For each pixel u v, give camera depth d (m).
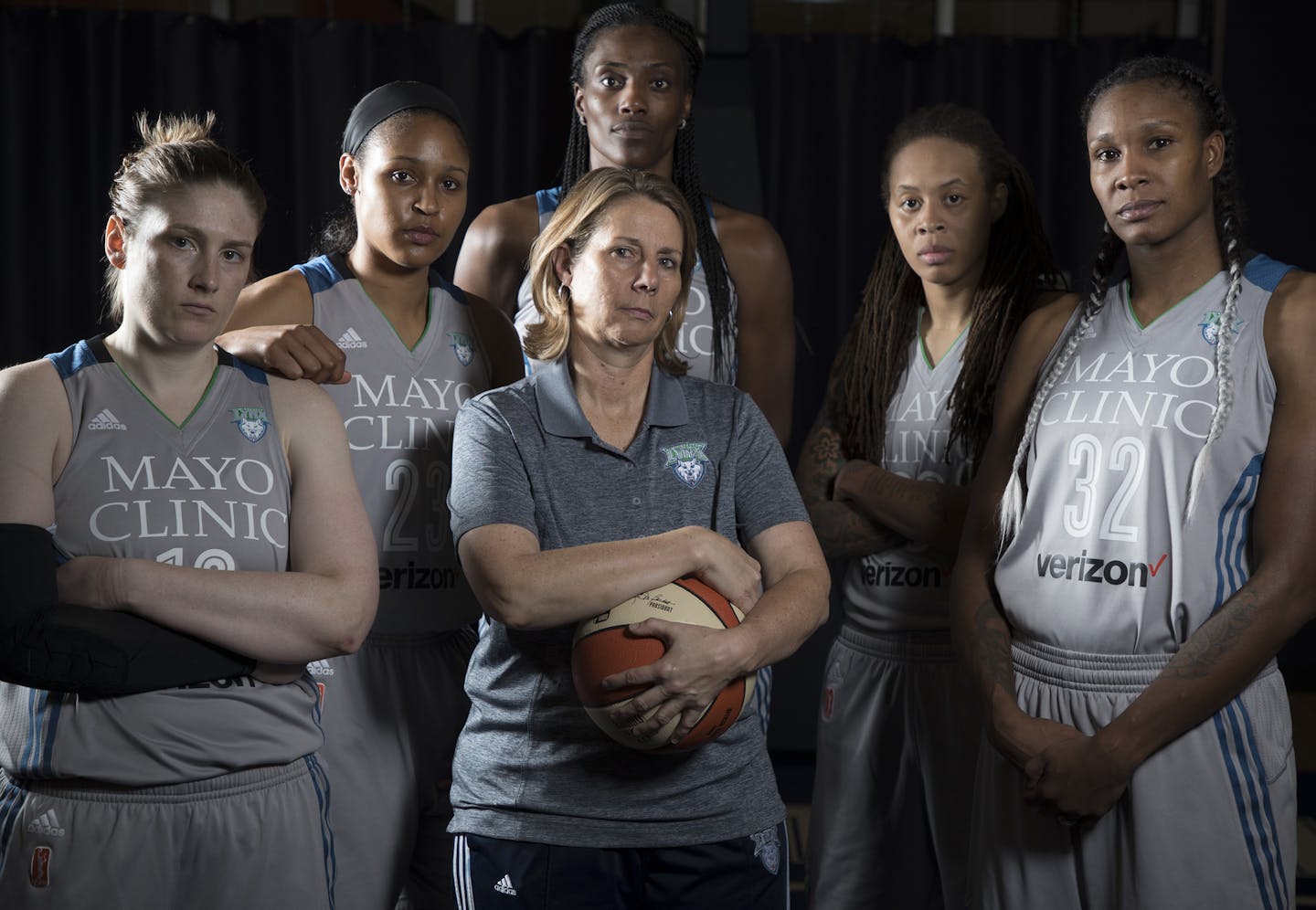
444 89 3.88
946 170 1.92
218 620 1.28
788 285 2.20
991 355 1.93
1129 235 1.52
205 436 1.36
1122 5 4.13
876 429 2.04
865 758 1.97
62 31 3.79
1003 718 1.51
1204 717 1.41
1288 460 1.42
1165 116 1.49
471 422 1.47
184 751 1.28
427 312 1.88
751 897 1.40
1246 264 1.50
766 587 1.47
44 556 1.24
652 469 1.46
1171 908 1.42
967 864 1.84
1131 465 1.49
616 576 1.31
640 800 1.36
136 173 1.32
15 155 3.79
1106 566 1.49
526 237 2.11
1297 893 2.70
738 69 3.64
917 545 1.94
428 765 1.81
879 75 3.92
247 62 3.88
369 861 1.76
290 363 1.46
